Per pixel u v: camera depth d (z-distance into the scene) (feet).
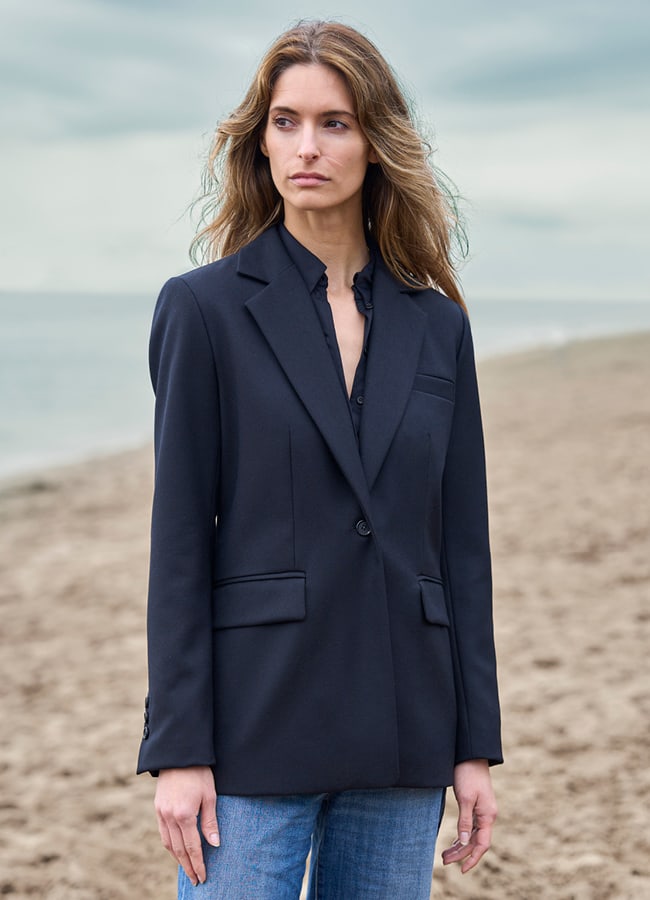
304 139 6.95
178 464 6.69
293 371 6.78
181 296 6.91
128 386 88.33
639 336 124.26
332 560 6.63
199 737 6.46
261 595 6.61
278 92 7.09
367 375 7.03
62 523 35.68
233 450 6.80
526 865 12.76
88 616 24.71
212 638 6.72
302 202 7.05
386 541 6.81
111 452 53.31
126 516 36.65
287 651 6.53
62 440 58.34
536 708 17.70
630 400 58.23
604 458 40.73
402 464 6.91
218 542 6.84
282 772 6.53
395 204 7.52
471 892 12.18
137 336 166.20
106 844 13.87
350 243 7.38
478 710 7.20
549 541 28.86
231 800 6.61
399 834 7.02
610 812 14.02
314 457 6.68
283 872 6.71
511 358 99.04
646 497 33.55
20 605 25.66
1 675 20.72
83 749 17.12
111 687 20.03
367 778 6.63
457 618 7.30
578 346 111.55
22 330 185.47
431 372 7.25
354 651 6.64
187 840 6.50
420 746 6.84
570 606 23.26
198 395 6.77
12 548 31.83
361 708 6.62
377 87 7.09
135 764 16.55
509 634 21.57
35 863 13.34
